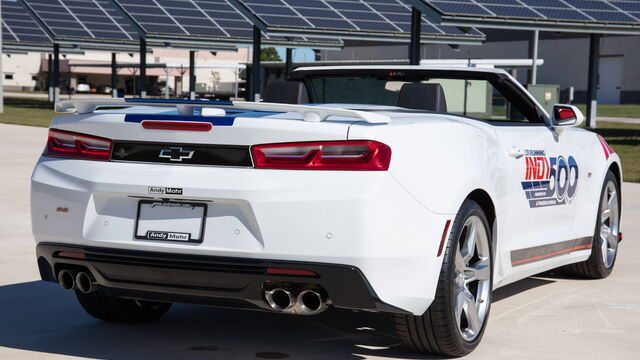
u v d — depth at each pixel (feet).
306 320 18.21
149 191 14.20
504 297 20.95
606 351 16.15
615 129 102.99
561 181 20.15
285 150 13.71
